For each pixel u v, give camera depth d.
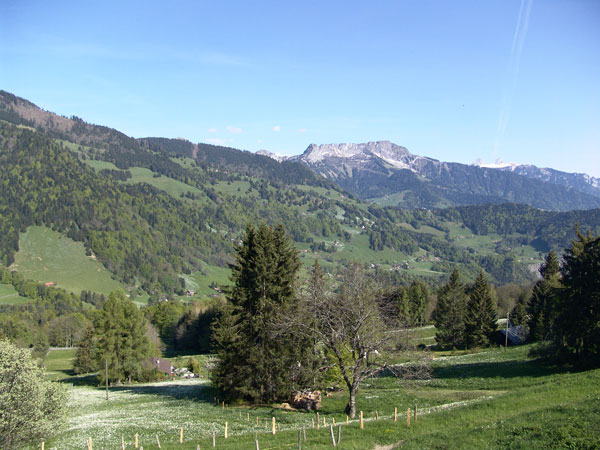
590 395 24.38
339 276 38.88
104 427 33.78
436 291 138.00
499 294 139.75
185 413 38.66
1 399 21.59
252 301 42.22
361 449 21.00
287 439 25.17
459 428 21.91
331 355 40.81
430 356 33.94
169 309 151.50
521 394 28.17
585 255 43.56
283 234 45.56
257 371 40.69
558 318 45.16
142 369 78.94
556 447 16.61
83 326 146.38
